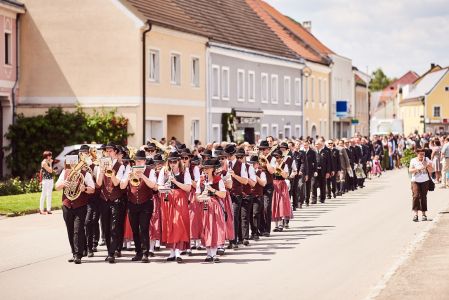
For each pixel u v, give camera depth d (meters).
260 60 55.38
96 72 39.72
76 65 40.00
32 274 15.81
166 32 41.53
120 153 17.52
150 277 15.27
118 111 39.44
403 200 33.00
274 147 22.33
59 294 13.63
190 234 17.33
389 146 61.22
